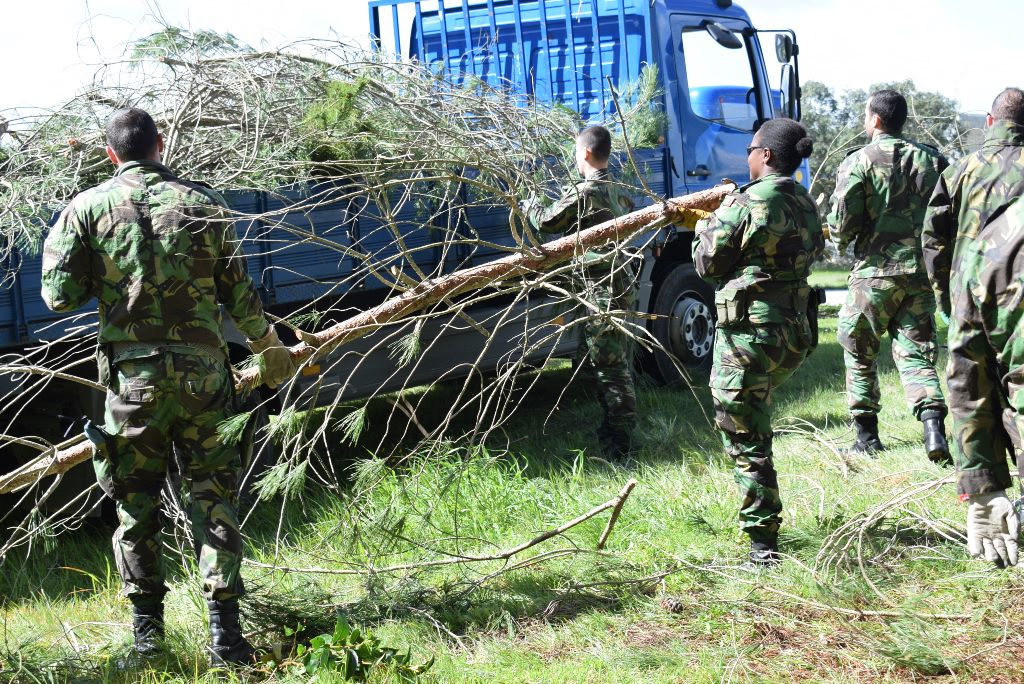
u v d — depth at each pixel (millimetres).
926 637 3225
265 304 5043
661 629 3537
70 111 4770
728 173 8305
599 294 5379
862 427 5645
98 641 3750
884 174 5301
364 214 5086
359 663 3182
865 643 3252
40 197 4430
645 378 7617
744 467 4000
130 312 3326
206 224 3393
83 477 4836
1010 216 2613
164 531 4434
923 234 2961
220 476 3455
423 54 8250
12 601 4297
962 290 2715
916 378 5273
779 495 4422
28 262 4410
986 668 3107
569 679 3176
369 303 6148
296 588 3881
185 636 3555
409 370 5879
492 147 5102
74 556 4734
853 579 3693
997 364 2727
